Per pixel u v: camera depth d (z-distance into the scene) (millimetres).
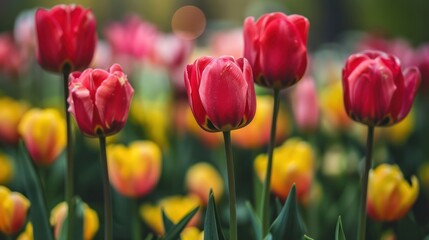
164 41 2236
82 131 1038
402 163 1787
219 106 995
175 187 1710
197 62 1006
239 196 1674
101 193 1682
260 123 1569
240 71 994
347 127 1913
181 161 1817
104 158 1052
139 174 1332
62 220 1259
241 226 1455
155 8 12906
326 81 2777
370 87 1058
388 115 1062
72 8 1139
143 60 2393
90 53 1153
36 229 1143
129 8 12539
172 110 2012
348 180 1637
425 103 2248
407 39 6422
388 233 1405
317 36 8250
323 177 1643
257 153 1688
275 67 1084
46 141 1387
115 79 1022
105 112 1026
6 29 6699
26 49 2682
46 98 2996
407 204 1221
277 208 1163
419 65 1964
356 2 6949
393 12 6516
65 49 1137
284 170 1320
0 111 1838
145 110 2084
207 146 1879
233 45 2209
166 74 2426
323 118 1933
